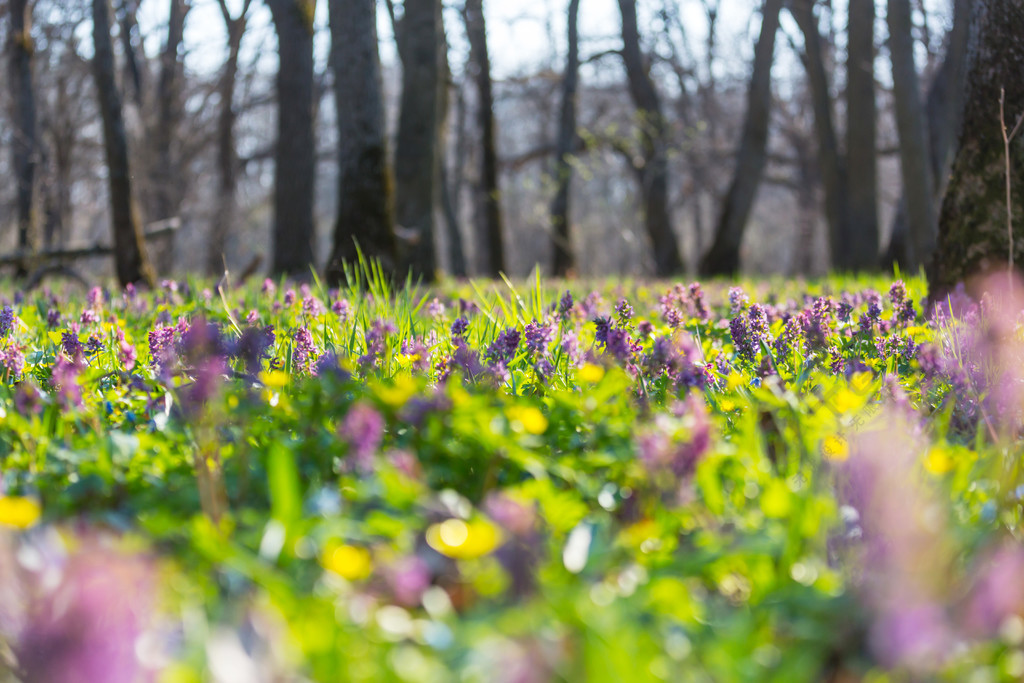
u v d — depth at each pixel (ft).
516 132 202.80
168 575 5.65
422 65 53.67
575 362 12.78
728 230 83.97
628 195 103.35
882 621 4.93
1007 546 6.95
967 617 5.20
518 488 8.02
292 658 4.56
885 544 6.22
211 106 117.29
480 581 5.81
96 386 11.79
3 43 75.10
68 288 40.06
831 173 77.25
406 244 51.29
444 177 96.07
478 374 11.62
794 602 5.56
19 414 9.42
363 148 44.16
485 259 116.47
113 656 4.22
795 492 7.09
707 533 6.60
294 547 5.83
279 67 65.21
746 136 82.69
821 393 11.21
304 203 65.51
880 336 15.88
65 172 95.45
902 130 49.60
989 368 12.26
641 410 9.56
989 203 20.06
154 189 96.58
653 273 93.30
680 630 5.30
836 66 113.70
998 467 8.50
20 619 4.66
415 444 8.41
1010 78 19.66
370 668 4.75
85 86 105.91
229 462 8.58
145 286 44.04
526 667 4.45
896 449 7.41
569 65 94.17
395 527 6.35
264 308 23.18
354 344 14.55
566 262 94.32
